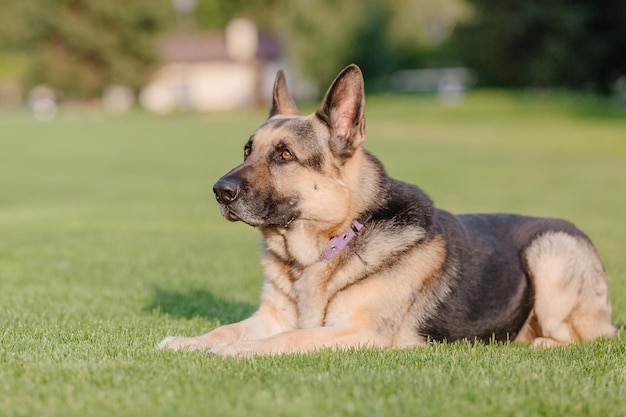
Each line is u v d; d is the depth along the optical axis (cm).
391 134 4409
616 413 400
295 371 466
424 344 583
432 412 390
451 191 2270
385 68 6581
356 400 404
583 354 559
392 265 570
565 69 5434
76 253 1131
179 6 8981
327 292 574
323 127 585
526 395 424
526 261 645
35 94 7225
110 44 6862
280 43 7425
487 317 610
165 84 7506
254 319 601
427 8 6862
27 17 6762
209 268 1034
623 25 5219
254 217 570
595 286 651
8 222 1581
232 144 3897
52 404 397
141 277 962
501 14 5531
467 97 5975
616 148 3694
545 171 2847
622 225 1584
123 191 2358
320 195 573
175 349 536
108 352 526
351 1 6406
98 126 4684
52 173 2880
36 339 579
